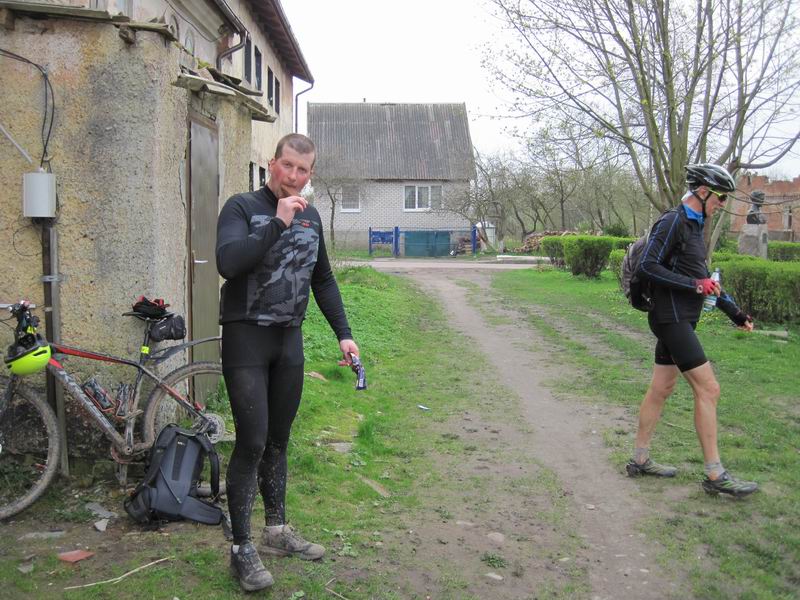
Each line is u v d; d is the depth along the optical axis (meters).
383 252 41.38
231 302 3.42
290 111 25.78
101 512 4.18
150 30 4.39
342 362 3.81
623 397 7.72
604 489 5.09
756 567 3.93
